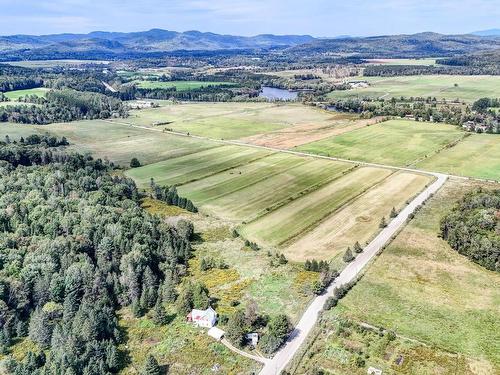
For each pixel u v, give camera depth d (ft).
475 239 359.46
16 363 253.03
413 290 318.04
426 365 247.29
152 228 387.55
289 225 432.66
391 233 407.23
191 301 304.91
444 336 270.26
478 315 289.33
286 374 241.96
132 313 306.14
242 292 322.34
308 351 261.03
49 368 244.22
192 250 390.01
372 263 355.36
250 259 370.94
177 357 261.24
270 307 303.27
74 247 340.39
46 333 275.59
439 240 392.68
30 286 304.71
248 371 247.29
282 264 360.48
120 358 262.67
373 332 274.57
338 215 450.30
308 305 304.30
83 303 292.61
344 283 327.47
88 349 255.09
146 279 325.21
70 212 387.55
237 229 430.20
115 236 358.43
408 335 271.90
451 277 334.24
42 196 416.05
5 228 361.92
